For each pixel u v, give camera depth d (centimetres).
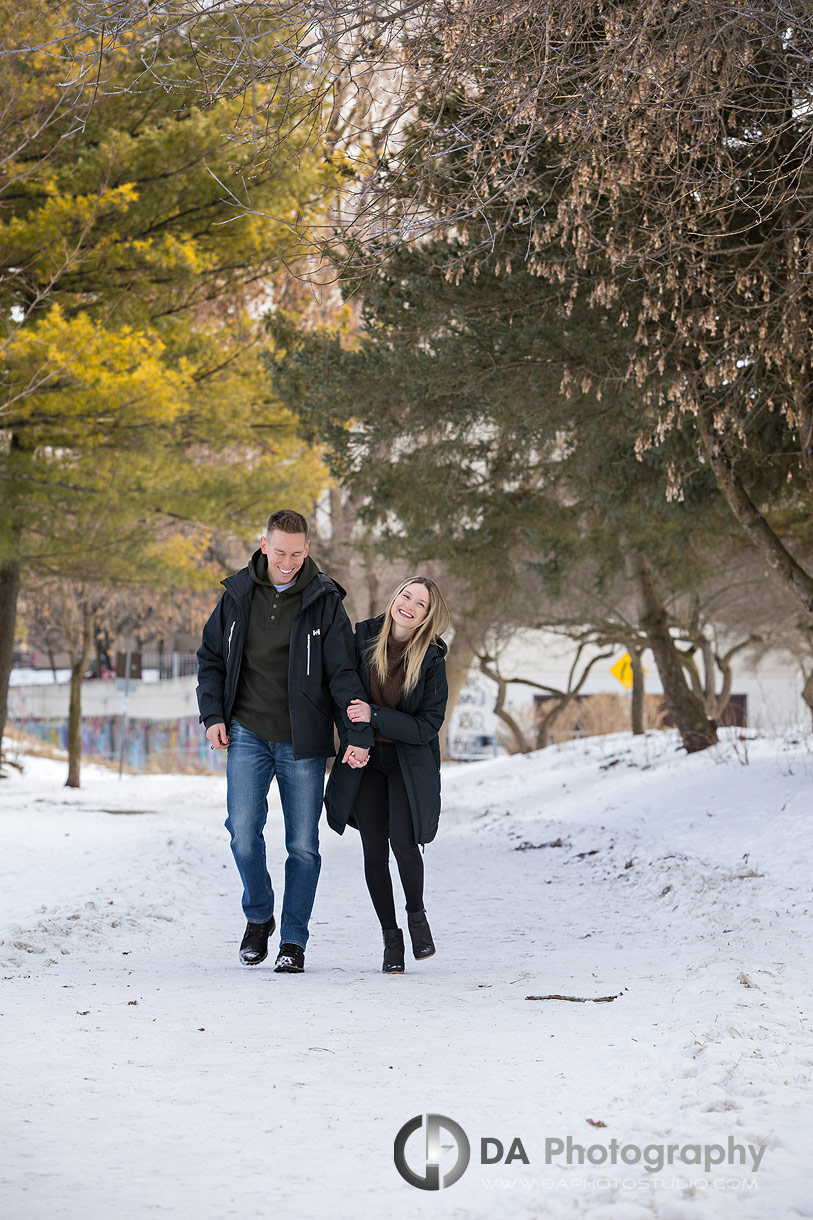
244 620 853
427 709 845
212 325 2989
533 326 1439
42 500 2375
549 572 2397
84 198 2162
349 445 1911
